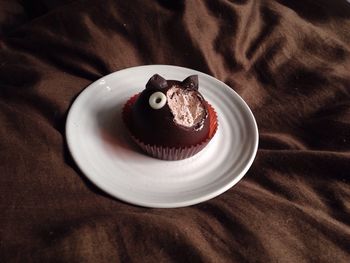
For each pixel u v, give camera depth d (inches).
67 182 8.1
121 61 11.4
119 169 9.1
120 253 6.9
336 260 7.5
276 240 7.5
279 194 8.8
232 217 7.8
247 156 9.5
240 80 11.9
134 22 11.7
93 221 7.2
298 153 9.3
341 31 13.6
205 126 9.3
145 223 7.3
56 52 11.1
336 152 9.3
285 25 12.8
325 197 8.8
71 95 10.2
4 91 9.6
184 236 7.2
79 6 11.6
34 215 7.2
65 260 6.4
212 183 9.0
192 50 11.7
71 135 9.1
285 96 11.5
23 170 7.6
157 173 9.2
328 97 11.1
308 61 12.2
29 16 13.5
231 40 12.1
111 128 9.9
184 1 12.1
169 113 8.8
